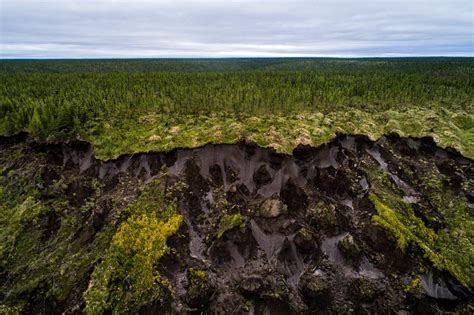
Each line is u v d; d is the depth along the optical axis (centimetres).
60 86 9150
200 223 4756
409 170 5800
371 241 4459
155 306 3675
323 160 5584
